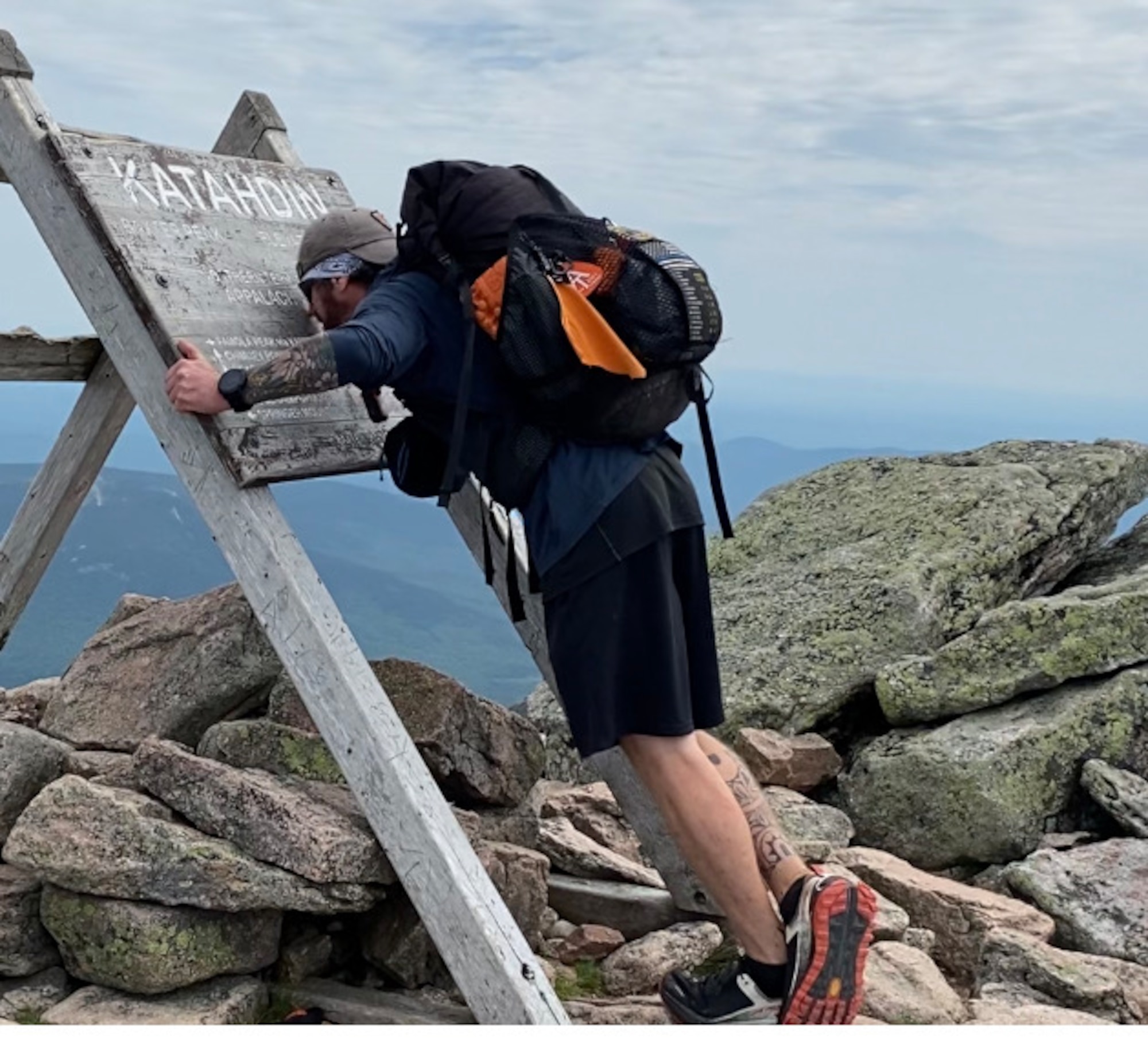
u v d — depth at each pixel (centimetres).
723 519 219
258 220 272
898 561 446
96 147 240
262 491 229
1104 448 501
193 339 230
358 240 233
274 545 223
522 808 298
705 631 219
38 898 244
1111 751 355
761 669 416
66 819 237
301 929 254
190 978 231
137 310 228
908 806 353
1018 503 464
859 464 532
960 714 377
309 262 235
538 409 205
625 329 199
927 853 350
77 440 307
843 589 441
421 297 209
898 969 260
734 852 209
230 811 237
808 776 382
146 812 237
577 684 205
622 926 288
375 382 204
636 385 202
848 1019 209
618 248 202
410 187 213
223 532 226
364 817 248
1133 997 268
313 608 220
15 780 264
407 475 224
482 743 288
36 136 233
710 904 279
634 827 283
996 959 272
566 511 203
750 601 455
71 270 234
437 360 209
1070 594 410
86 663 320
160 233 241
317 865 230
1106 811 341
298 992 246
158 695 303
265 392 204
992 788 344
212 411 213
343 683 216
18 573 314
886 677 385
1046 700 374
